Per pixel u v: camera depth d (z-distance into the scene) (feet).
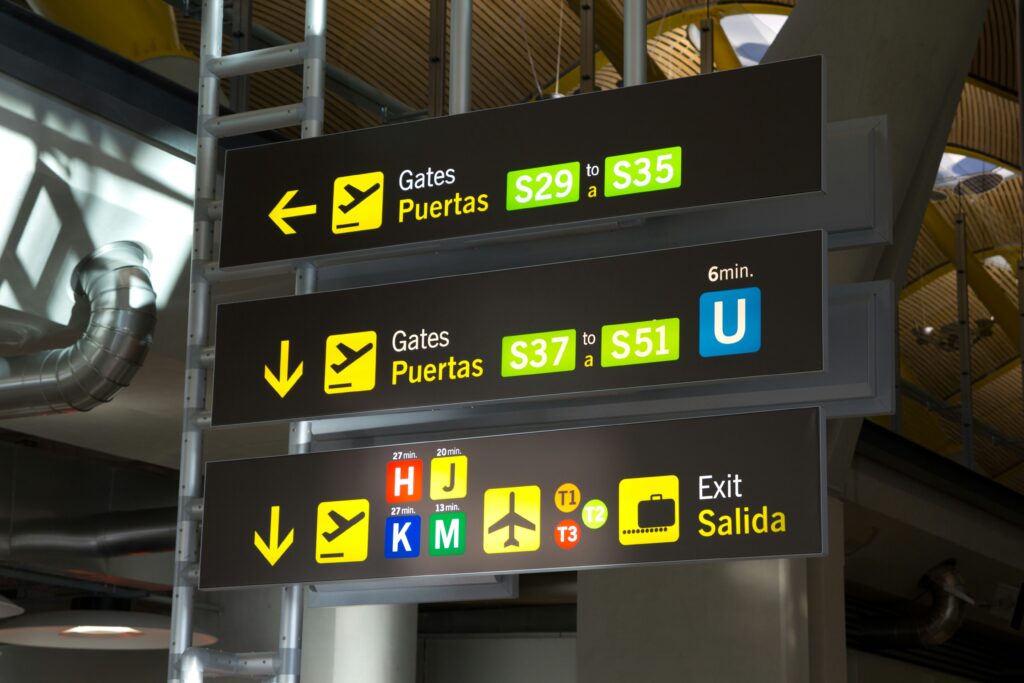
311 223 16.06
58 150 20.12
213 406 15.99
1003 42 55.47
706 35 42.96
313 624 33.99
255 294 23.71
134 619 34.65
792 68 14.16
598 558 14.05
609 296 14.47
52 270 21.20
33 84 19.63
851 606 53.36
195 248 17.29
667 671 33.99
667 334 14.12
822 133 13.89
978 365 67.21
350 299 15.67
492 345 14.85
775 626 33.01
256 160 16.55
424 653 53.67
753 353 13.73
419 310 15.30
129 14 28.91
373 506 15.19
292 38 34.14
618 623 34.91
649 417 14.97
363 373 15.38
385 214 15.67
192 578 16.24
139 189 21.36
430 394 14.98
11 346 22.48
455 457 14.97
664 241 14.98
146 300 21.31
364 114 31.48
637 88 14.76
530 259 15.55
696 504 13.78
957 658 64.44
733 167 14.17
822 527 13.25
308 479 15.57
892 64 32.22
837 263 32.45
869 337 14.20
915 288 67.00
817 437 13.51
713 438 13.89
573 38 45.88
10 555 33.04
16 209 20.13
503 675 51.96
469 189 15.33
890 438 42.24
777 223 14.73
